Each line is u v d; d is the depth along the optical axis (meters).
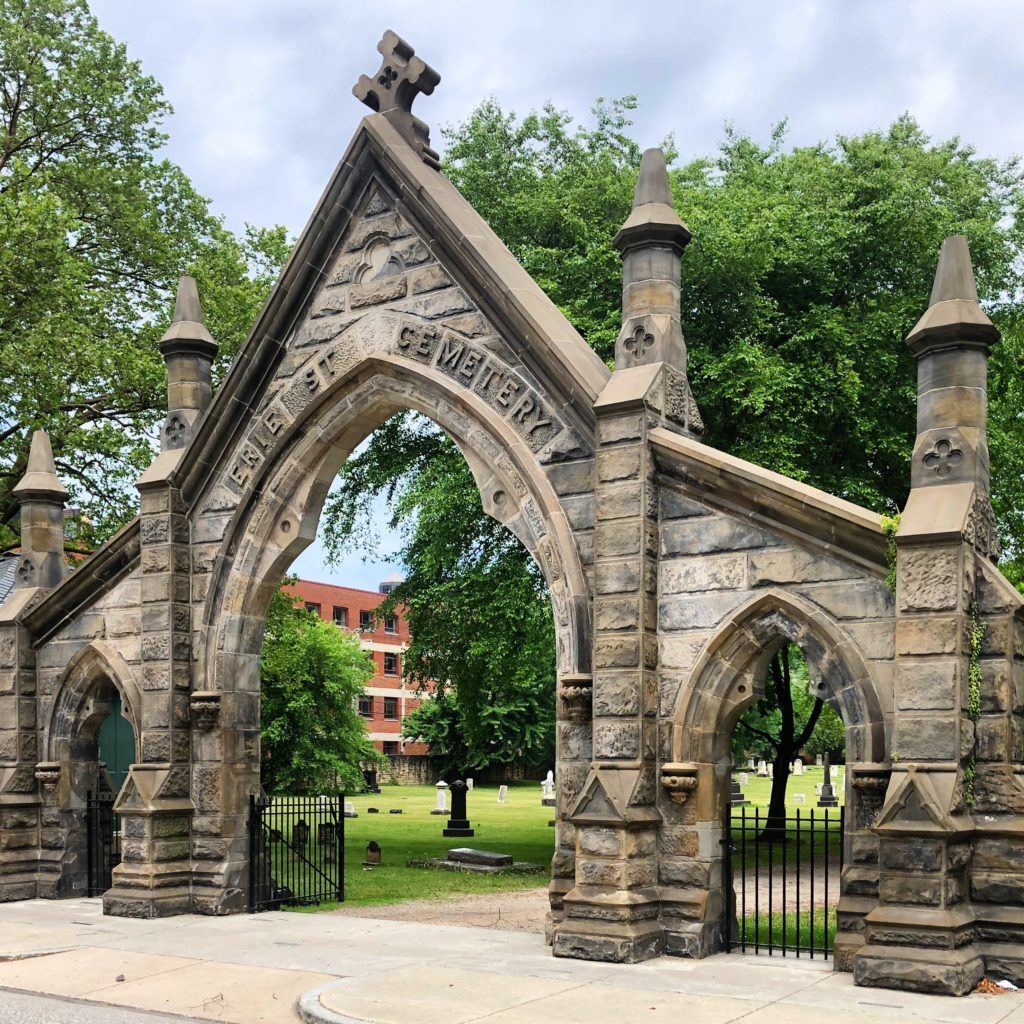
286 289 17.14
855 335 24.09
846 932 12.34
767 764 76.12
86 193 30.31
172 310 29.77
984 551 12.40
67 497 20.83
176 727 17.41
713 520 13.73
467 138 29.12
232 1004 11.50
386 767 79.25
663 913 13.47
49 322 25.98
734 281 23.55
